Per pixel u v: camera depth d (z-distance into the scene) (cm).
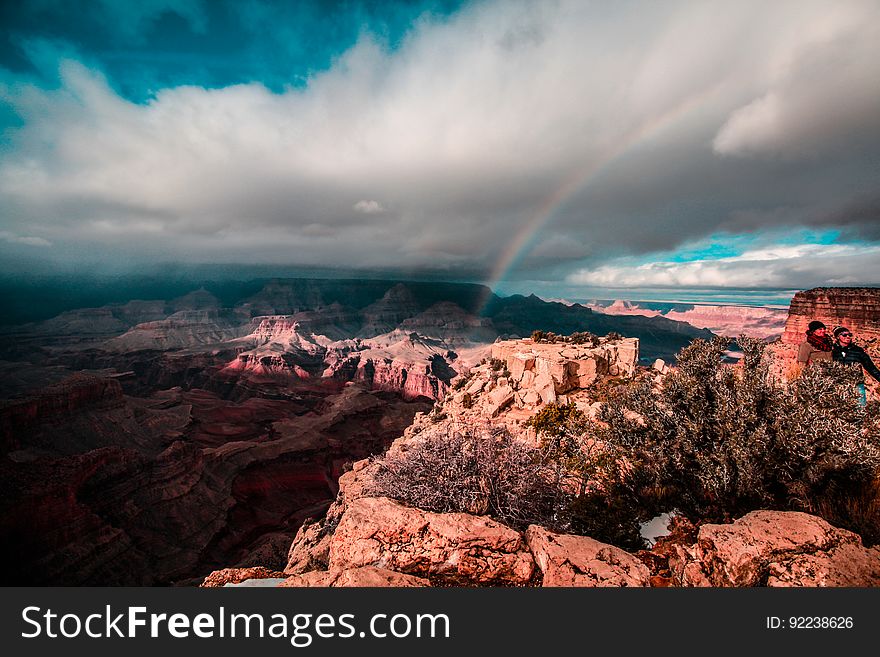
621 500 822
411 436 2450
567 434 1176
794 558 512
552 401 2114
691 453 780
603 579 519
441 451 930
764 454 701
